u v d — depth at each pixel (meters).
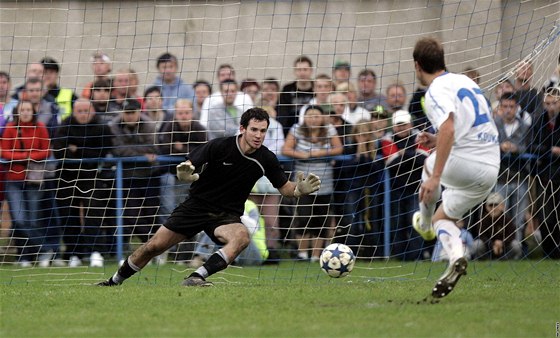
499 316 23.62
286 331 21.69
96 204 45.06
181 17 60.03
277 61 60.09
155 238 32.78
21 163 45.00
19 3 57.62
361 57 58.91
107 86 46.44
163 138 45.72
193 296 28.56
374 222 46.47
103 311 25.47
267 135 47.25
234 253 31.94
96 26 59.19
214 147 32.06
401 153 45.09
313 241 46.94
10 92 49.88
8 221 45.84
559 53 39.19
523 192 46.56
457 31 51.09
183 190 45.84
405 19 57.53
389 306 25.67
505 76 39.50
